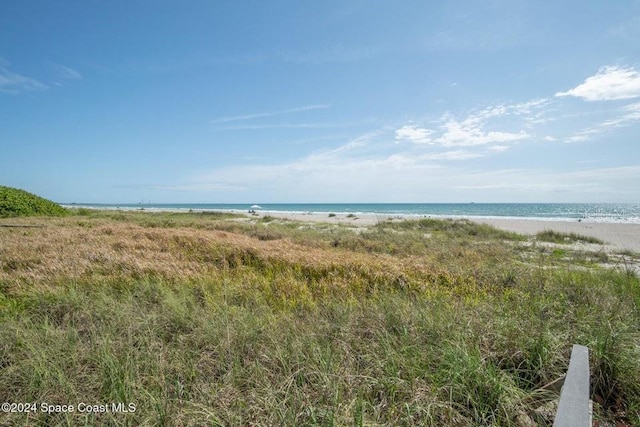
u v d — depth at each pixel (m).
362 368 3.04
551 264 8.73
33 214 18.58
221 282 5.68
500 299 5.05
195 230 12.38
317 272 6.63
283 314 4.24
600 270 7.47
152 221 17.31
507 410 2.44
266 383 2.71
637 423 2.47
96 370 2.88
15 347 3.27
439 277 6.42
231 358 3.12
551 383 2.70
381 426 2.23
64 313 4.37
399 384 2.66
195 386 2.71
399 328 3.69
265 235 12.60
